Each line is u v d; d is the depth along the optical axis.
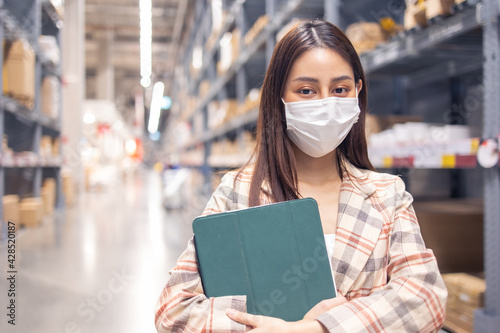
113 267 3.00
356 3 3.23
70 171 7.35
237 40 5.41
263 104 0.86
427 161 1.91
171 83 22.78
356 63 0.84
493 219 1.61
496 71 1.59
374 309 0.69
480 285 1.77
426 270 0.76
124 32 16.27
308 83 0.79
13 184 5.17
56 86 6.34
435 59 3.04
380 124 2.80
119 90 24.77
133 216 5.81
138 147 24.39
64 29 7.93
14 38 4.22
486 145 1.55
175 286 0.77
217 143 7.90
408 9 2.13
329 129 0.79
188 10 11.27
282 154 0.83
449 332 1.89
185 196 6.64
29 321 1.98
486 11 1.62
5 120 5.18
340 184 0.88
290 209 0.75
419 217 2.25
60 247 3.70
